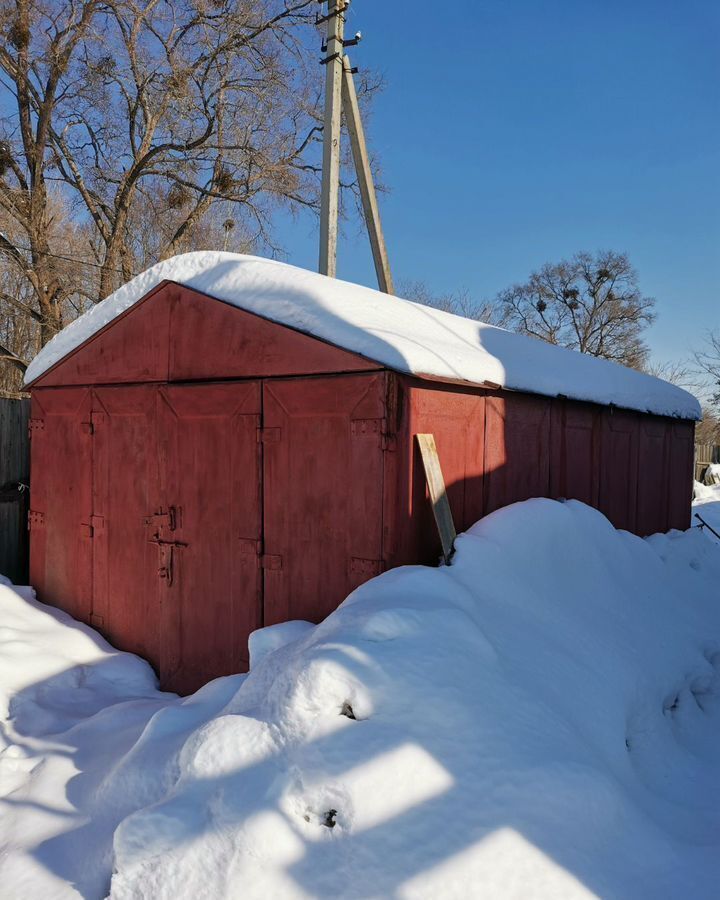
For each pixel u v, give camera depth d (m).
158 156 17.67
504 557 3.85
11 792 3.19
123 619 5.21
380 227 7.70
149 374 5.03
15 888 2.39
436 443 4.04
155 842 2.18
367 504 3.84
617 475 6.55
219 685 3.47
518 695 2.69
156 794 2.61
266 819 2.12
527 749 2.43
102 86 16.86
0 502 6.86
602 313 37.62
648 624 4.40
